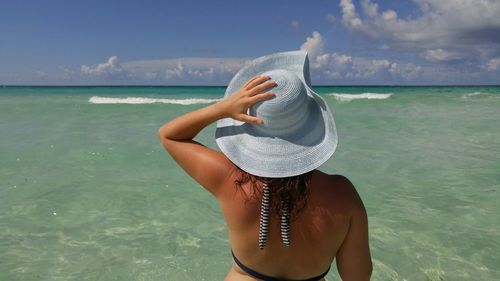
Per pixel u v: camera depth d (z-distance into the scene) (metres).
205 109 1.63
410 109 17.09
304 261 1.64
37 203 5.06
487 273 3.53
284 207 1.52
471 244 4.04
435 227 4.41
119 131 10.52
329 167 6.79
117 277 3.45
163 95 36.28
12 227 4.37
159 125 11.80
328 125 1.50
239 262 1.73
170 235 4.24
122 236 4.20
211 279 3.44
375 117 14.09
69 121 12.70
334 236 1.60
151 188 5.65
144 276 3.47
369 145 8.72
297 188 1.50
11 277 3.40
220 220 4.63
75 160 7.15
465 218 4.66
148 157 7.41
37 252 3.85
